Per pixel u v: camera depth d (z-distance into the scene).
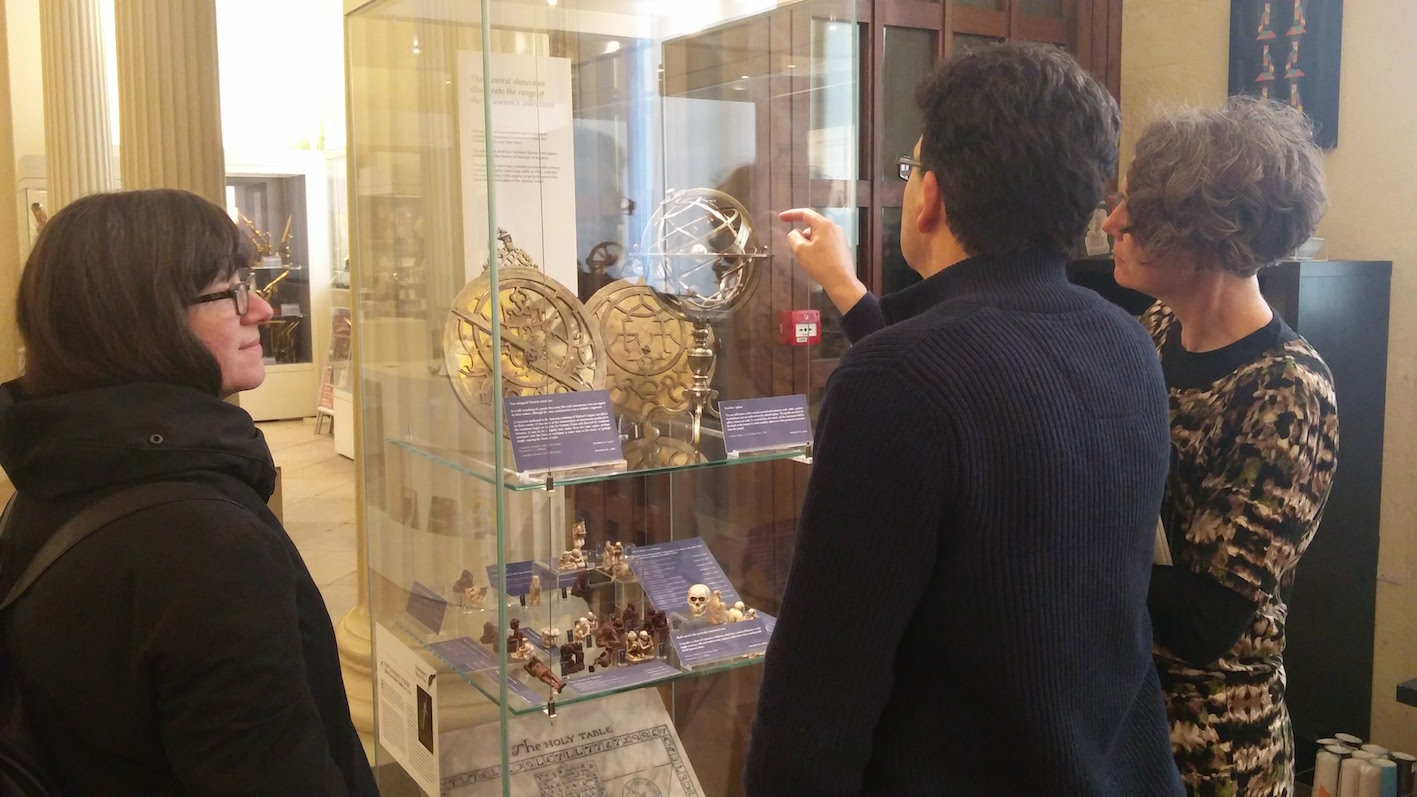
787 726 0.94
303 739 1.00
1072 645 0.96
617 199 1.63
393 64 1.69
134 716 0.98
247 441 1.08
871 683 0.93
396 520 1.82
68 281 1.03
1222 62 3.00
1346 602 2.74
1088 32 3.18
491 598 1.50
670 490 1.73
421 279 1.65
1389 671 2.80
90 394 1.02
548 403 1.51
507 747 1.48
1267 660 1.44
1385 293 2.68
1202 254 1.35
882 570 0.92
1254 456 1.33
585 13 1.59
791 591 0.96
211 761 0.95
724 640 1.69
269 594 1.00
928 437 0.90
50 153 5.05
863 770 0.96
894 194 2.96
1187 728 1.43
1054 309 1.00
